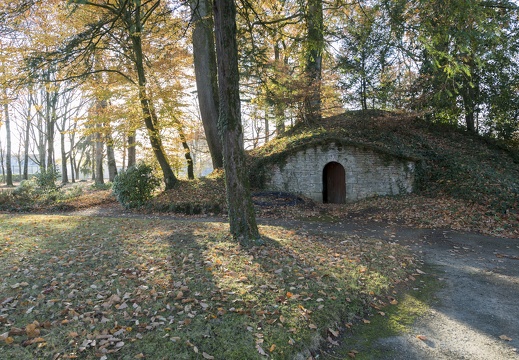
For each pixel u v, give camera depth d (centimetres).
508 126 1712
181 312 384
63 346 315
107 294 424
